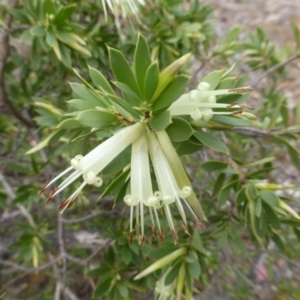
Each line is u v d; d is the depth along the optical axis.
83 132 0.17
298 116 0.19
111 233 0.18
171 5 0.23
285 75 0.29
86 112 0.12
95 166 0.11
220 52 0.24
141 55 0.11
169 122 0.11
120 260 0.19
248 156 0.26
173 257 0.16
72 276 0.30
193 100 0.12
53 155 0.22
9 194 0.24
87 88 0.13
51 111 0.19
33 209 0.28
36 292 0.32
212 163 0.16
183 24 0.23
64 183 0.12
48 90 0.26
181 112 0.12
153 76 0.11
